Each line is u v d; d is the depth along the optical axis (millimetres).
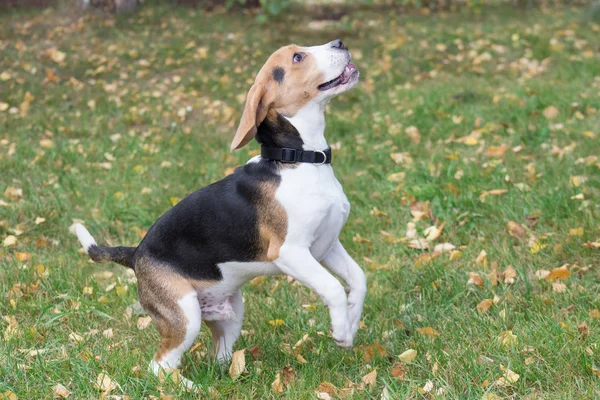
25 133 8492
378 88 9914
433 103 8781
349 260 4012
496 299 4473
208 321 4137
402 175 6660
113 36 12484
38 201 6379
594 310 4168
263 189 3742
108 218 6289
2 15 13586
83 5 13500
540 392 3514
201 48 11875
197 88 10273
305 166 3738
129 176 7219
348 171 7043
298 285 5137
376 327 4402
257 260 3822
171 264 3867
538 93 8672
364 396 3604
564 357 3682
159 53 11711
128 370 3898
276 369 3980
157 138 8383
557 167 6348
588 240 5059
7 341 4305
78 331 4539
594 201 5582
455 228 5641
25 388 3793
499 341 3920
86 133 8625
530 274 4832
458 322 4277
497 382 3559
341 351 4082
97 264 5578
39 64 11078
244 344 4359
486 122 7898
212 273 3877
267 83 3736
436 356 3854
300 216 3670
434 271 4941
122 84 10500
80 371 3879
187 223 3852
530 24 12570
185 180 7055
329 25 13375
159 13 13789
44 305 4824
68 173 7293
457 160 6816
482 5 14555
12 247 5816
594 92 8609
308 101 3736
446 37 11953
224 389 3764
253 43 12266
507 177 6277
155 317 3908
